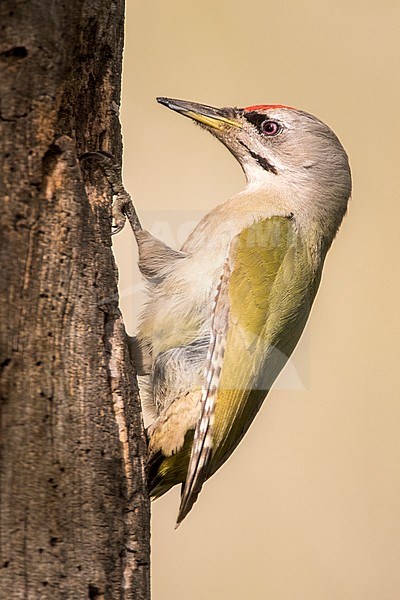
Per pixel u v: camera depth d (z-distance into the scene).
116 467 8.66
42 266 8.43
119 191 9.86
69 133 8.84
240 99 16.30
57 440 8.35
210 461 10.35
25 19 8.34
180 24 16.48
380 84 16.59
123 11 9.46
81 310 8.62
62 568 8.20
